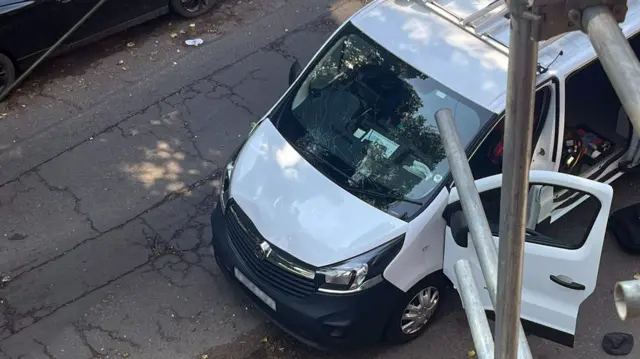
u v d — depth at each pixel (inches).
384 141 208.5
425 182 199.3
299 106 224.4
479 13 218.1
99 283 234.5
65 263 241.3
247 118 297.3
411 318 207.2
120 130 291.3
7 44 295.7
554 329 190.4
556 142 211.9
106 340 217.8
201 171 274.8
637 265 236.7
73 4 305.0
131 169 274.8
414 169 202.1
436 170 200.4
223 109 300.8
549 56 205.8
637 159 240.5
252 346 216.4
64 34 308.0
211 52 329.7
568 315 185.9
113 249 245.8
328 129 216.1
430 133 205.0
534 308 190.2
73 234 251.0
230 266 209.8
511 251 77.4
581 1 58.6
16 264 241.0
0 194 265.1
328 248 191.0
